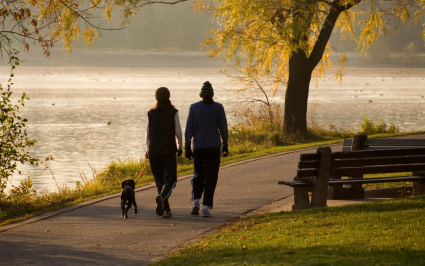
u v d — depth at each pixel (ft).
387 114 444.96
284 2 239.50
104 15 228.22
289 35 236.43
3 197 135.13
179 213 110.42
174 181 106.22
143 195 130.52
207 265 73.61
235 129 294.05
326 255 71.00
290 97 287.89
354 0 258.57
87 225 101.40
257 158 191.31
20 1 123.24
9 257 81.87
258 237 87.40
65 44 210.38
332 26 275.59
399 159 111.75
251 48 253.03
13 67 127.75
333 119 411.13
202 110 105.81
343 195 121.19
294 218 97.76
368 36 292.61
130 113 480.23
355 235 80.48
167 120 105.70
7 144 132.77
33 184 195.83
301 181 108.27
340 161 107.34
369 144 128.77
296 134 285.84
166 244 88.22
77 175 213.87
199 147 105.81
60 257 81.76
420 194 114.21
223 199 122.93
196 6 272.51
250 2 237.25
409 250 69.77
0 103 131.85
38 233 96.12
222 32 263.49
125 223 102.42
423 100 590.14
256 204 117.08
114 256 82.12
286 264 68.69
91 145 297.53
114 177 185.68
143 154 267.39
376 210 96.99
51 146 293.64
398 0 280.72
